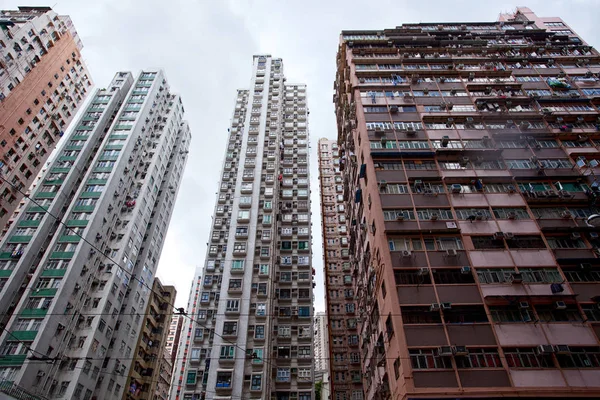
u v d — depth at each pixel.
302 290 39.81
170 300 60.38
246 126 53.50
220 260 42.81
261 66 62.50
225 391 31.42
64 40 58.72
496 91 34.75
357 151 34.91
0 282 39.84
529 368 18.98
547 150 29.48
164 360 67.75
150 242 54.88
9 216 47.06
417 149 29.73
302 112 59.03
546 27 49.72
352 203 40.00
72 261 41.00
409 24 47.97
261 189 46.66
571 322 20.61
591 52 39.72
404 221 25.11
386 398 23.80
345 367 41.56
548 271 22.73
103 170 51.12
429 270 22.53
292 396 33.34
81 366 37.12
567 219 25.36
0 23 48.75
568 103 33.38
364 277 32.38
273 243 41.72
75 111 60.81
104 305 42.19
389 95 34.47
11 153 47.94
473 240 24.12
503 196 26.48
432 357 19.39
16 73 49.50
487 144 29.80
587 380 18.56
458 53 39.50
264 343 34.34
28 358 32.88
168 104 69.88
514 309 21.19
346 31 44.22
